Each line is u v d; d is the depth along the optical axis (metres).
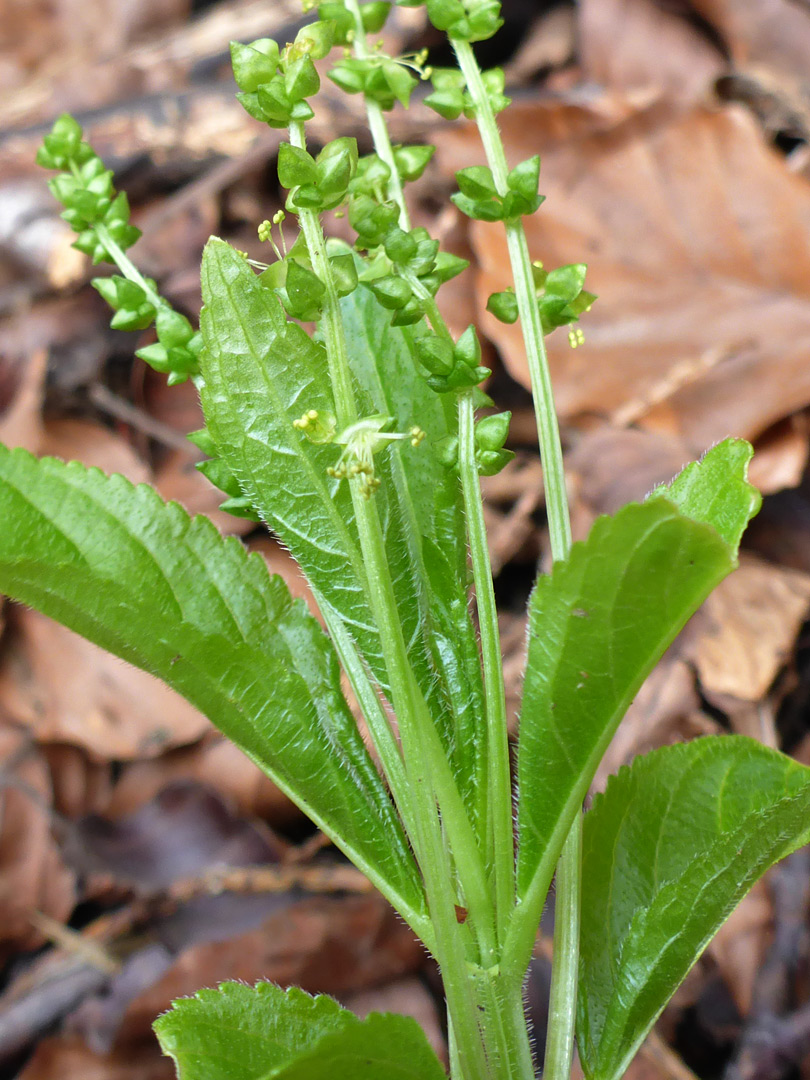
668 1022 0.23
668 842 0.16
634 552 0.13
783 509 0.29
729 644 0.26
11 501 0.13
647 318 0.30
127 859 0.28
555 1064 0.15
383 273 0.14
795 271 0.29
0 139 0.38
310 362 0.14
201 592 0.14
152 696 0.30
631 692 0.14
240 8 0.41
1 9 0.49
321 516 0.14
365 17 0.16
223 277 0.14
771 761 0.16
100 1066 0.25
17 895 0.28
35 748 0.30
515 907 0.15
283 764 0.15
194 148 0.37
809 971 0.22
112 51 0.48
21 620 0.31
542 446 0.15
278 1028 0.14
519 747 0.14
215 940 0.25
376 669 0.15
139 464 0.33
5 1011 0.26
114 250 0.16
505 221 0.15
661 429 0.29
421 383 0.15
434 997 0.24
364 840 0.15
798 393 0.28
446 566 0.15
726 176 0.30
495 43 0.40
